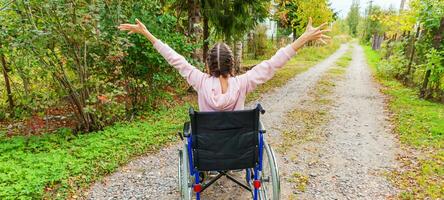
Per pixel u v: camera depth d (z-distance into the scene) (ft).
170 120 21.36
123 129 18.66
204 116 8.23
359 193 11.88
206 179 11.21
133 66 21.95
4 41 16.08
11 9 15.78
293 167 14.25
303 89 34.81
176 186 12.54
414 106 25.27
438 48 26.71
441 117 21.47
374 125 20.98
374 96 31.01
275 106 26.63
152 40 8.89
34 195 11.15
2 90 22.52
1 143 16.25
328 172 13.74
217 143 8.52
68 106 22.86
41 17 16.20
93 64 18.98
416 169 13.78
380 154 15.78
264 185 10.05
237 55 42.39
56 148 15.98
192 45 24.23
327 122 21.67
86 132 18.86
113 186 12.52
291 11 80.12
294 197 11.57
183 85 31.09
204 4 29.01
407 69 37.22
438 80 26.96
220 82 8.50
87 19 16.49
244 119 8.43
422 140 17.31
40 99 17.88
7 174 12.32
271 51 77.56
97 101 18.60
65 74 17.54
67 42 16.97
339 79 42.83
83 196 11.68
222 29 30.83
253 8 33.55
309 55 82.33
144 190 12.24
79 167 13.41
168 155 15.72
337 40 149.18
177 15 30.42
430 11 27.86
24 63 16.39
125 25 8.84
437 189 11.81
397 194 11.70
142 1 20.88
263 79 8.48
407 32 44.34
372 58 81.97
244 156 8.73
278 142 17.58
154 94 23.99
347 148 16.69
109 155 15.02
